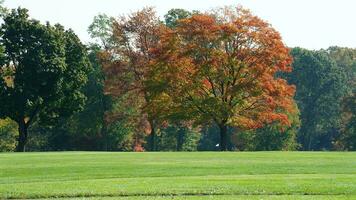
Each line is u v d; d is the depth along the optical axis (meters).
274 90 75.06
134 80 94.69
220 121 77.31
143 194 24.28
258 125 77.56
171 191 24.67
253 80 75.19
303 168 36.12
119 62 93.50
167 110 77.56
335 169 35.56
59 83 82.94
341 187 25.62
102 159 44.75
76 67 87.31
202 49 76.19
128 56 92.94
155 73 78.50
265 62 75.25
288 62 77.00
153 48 81.62
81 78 87.38
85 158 46.16
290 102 78.75
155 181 28.41
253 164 38.91
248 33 76.06
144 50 92.50
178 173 33.44
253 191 24.66
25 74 81.31
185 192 24.47
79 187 26.19
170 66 77.00
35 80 81.75
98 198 23.41
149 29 92.69
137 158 45.91
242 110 77.75
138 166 37.56
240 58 76.56
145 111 80.06
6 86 81.00
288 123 78.25
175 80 76.44
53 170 35.25
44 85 82.44
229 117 76.19
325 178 29.62
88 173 33.53
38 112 87.94
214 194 24.23
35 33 83.19
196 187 25.72
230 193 24.34
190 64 77.62
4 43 82.69
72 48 87.56
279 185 26.25
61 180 30.31
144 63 91.75
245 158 45.19
